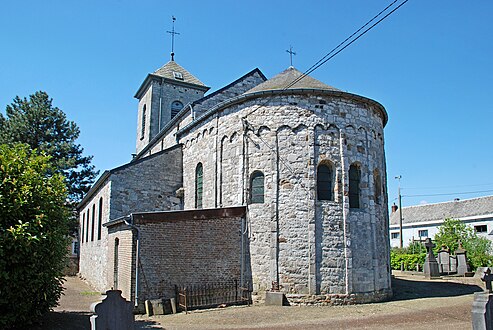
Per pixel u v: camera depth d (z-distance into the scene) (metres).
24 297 10.76
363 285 16.72
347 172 17.38
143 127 39.50
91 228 27.16
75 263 35.25
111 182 21.36
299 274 16.27
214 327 12.47
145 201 22.08
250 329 12.12
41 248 10.99
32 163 11.95
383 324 12.41
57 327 11.77
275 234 16.72
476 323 9.09
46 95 43.44
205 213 16.86
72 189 41.06
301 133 17.38
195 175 21.80
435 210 52.28
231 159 18.78
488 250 38.44
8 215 10.70
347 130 17.84
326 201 16.94
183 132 23.75
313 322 12.89
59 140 42.56
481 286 21.53
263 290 16.61
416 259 34.38
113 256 18.33
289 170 17.16
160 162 22.91
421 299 17.31
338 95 17.89
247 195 17.72
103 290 20.73
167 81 37.75
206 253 16.58
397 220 55.59
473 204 48.50
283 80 20.08
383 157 19.62
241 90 25.58
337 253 16.56
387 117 20.20
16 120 40.75
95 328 8.00
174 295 15.73
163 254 15.86
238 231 17.42
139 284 15.26
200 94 39.09
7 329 10.88
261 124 17.89
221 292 16.56
